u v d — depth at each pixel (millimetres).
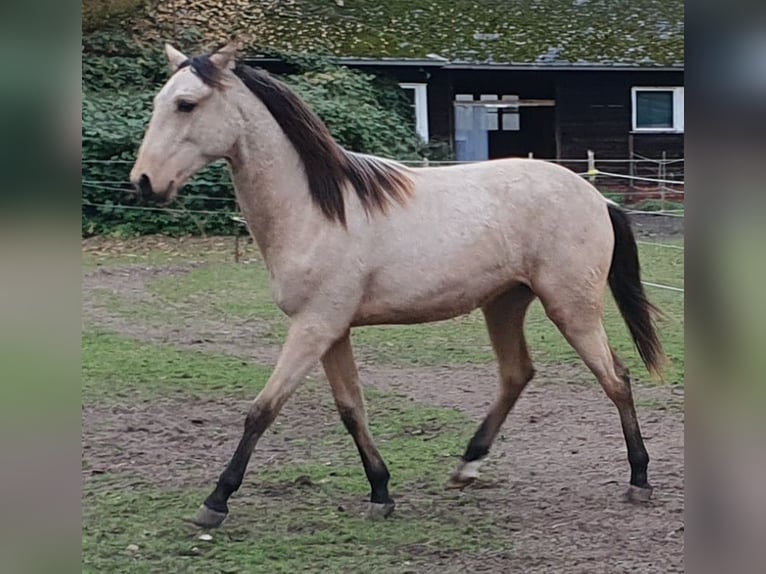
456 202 4480
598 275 4625
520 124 21500
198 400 6699
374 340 8797
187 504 4676
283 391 4238
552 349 8367
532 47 19984
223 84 4176
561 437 5922
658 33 20969
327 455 5582
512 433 6020
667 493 4859
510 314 4871
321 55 18500
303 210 4246
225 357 7957
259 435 4277
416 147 17547
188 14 18469
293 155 4273
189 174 4180
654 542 4207
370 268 4324
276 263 4285
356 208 4301
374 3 20703
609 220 4738
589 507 4680
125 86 16375
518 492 4922
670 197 19062
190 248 13930
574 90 20297
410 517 4559
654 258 12594
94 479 5051
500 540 4250
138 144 14883
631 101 20484
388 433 5984
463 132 21250
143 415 6305
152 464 5340
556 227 4570
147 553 4043
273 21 19219
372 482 4559
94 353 7977
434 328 9383
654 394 6883
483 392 7000
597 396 6898
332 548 4145
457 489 4953
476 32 20297
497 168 4648
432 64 18953
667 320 6516
